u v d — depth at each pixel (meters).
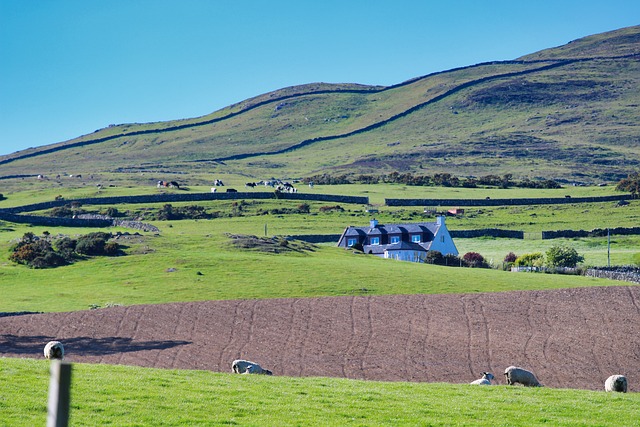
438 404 33.62
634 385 48.38
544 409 33.41
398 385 37.78
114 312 65.62
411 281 90.56
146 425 28.81
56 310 73.12
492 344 57.47
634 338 59.38
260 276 91.94
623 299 71.38
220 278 90.81
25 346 54.16
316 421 30.30
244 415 30.75
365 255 125.00
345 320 63.91
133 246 112.12
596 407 33.97
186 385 34.75
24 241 110.81
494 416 32.03
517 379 41.41
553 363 53.00
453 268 107.31
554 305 69.75
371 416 31.34
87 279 92.44
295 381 37.31
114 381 34.59
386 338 58.44
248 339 57.34
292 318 64.31
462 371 50.41
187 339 57.03
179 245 116.00
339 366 50.47
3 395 31.08
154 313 65.31
